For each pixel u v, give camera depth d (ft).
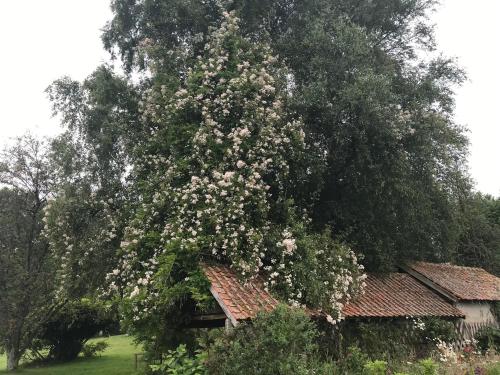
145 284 33.19
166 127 39.99
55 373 61.16
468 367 31.40
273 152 37.22
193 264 32.76
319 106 42.73
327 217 47.96
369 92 41.14
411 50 55.21
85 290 43.78
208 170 36.47
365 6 50.21
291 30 49.62
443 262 66.85
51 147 55.52
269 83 40.19
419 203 48.24
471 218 73.82
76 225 43.01
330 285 35.40
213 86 40.19
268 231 35.63
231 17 43.88
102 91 45.93
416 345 40.83
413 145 46.09
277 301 31.58
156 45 44.73
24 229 61.16
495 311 56.18
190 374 26.81
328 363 28.48
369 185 45.34
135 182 43.70
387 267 50.78
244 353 24.43
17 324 59.41
